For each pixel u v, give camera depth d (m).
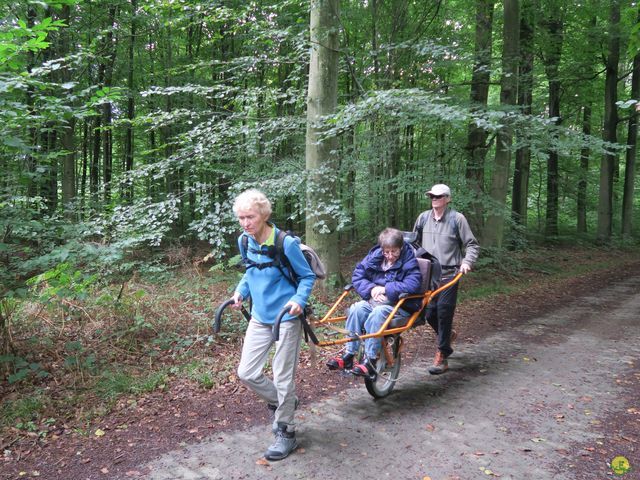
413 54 9.16
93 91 5.04
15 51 3.91
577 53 16.53
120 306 5.74
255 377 3.09
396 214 10.87
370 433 3.44
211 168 8.57
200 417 3.68
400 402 4.04
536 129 8.25
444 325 4.80
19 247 4.84
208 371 4.59
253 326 3.15
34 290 5.05
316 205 7.31
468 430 3.49
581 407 3.93
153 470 2.93
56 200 9.27
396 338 4.25
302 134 8.44
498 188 12.11
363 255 13.30
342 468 2.96
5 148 4.14
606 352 5.64
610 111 19.08
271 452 3.05
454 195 9.63
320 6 7.41
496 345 5.98
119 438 3.33
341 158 8.48
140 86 13.59
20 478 2.83
